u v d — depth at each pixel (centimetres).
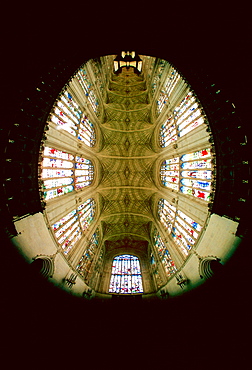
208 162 1229
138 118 2608
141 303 965
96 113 2264
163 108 2075
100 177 2561
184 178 1661
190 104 1437
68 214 1617
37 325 846
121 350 796
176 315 897
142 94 2625
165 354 780
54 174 1373
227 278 902
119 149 2661
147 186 2630
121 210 2730
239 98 838
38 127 1029
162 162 2375
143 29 834
